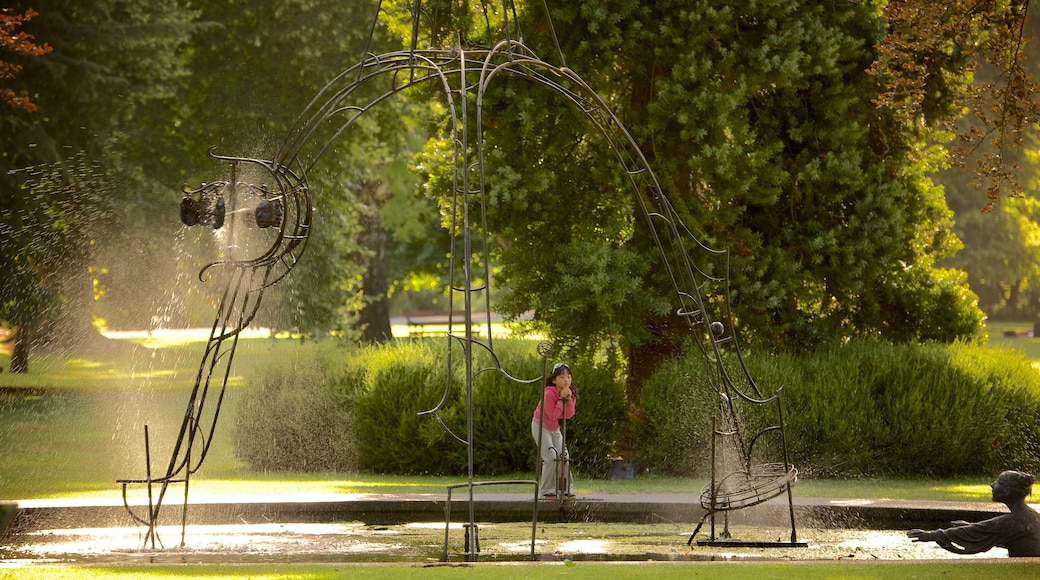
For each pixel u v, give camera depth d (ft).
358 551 65.26
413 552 65.10
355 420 118.73
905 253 134.82
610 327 117.60
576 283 117.08
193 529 74.28
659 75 123.34
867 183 128.36
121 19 174.09
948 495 91.76
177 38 171.83
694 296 74.95
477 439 115.24
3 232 163.94
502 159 120.06
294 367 122.52
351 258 272.10
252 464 117.39
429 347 128.36
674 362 116.67
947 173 356.38
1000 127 92.43
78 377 214.07
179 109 209.67
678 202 118.42
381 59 69.41
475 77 118.73
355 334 213.66
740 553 65.31
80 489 93.61
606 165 119.44
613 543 68.85
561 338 123.13
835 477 112.27
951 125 97.35
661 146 122.42
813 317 131.64
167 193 180.65
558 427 88.12
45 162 162.91
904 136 134.10
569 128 119.85
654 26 119.34
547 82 72.43
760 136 126.72
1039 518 60.70
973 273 367.25
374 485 97.86
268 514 79.05
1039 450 115.55
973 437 112.98
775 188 120.98
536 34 118.83
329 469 118.42
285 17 198.29
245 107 195.83
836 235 127.95
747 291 121.49
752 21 122.83
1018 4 94.53
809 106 127.75
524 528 76.43
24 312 168.66
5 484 97.45
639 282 117.60
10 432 142.61
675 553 64.75
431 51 69.31
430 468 116.88
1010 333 420.77
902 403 112.68
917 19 93.45
